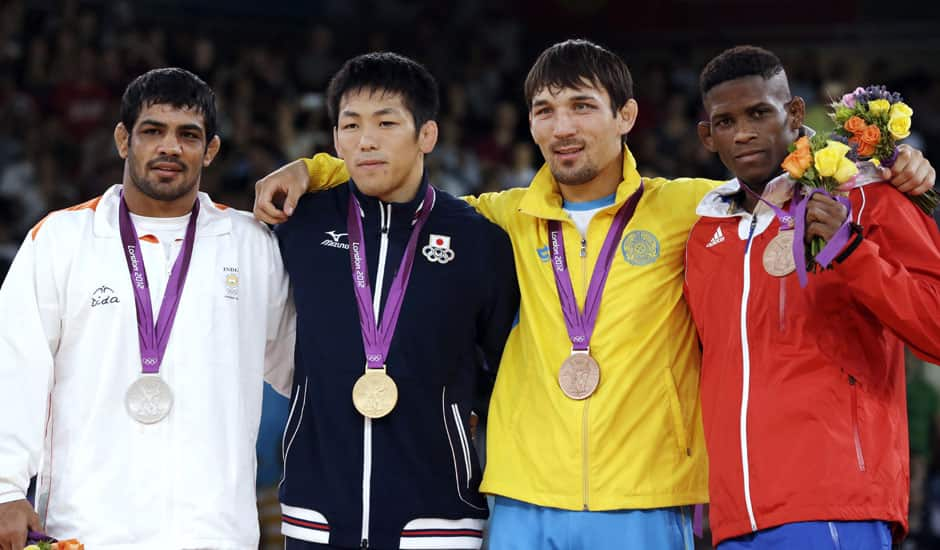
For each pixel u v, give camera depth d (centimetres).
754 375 1309
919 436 2903
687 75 4991
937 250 1289
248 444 1396
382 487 1377
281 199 1491
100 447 1339
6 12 4331
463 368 1438
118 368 1355
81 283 1364
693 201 1458
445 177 3969
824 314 1301
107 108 4044
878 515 1253
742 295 1334
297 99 4416
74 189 3709
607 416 1370
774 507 1273
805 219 1248
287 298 1466
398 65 1440
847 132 1287
